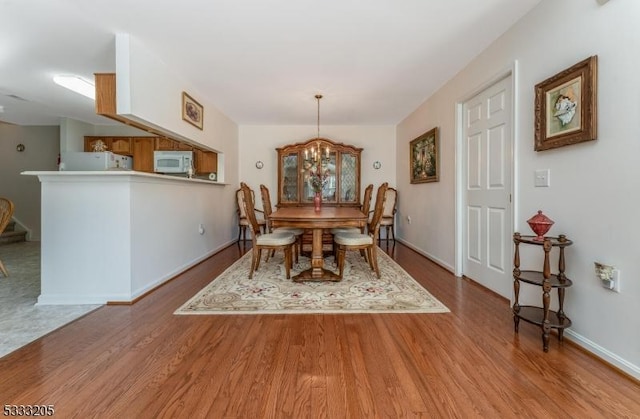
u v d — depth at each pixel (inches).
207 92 155.9
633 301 58.2
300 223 122.0
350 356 66.8
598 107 64.8
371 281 123.0
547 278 68.4
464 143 128.1
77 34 99.6
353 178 219.1
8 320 86.1
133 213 102.5
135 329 80.2
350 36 100.8
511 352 68.4
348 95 161.3
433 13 88.0
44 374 60.0
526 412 49.8
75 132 216.8
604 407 50.8
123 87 100.0
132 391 55.0
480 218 116.2
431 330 79.4
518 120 91.4
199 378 58.9
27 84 146.1
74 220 100.0
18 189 236.4
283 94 159.5
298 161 217.5
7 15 88.5
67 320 86.1
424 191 172.2
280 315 89.4
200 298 103.4
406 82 142.8
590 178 67.1
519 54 90.8
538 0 81.8
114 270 100.2
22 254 180.9
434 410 50.4
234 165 222.2
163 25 94.3
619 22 60.2
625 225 59.6
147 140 223.5
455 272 132.6
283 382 57.7
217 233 189.0
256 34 99.5
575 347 70.5
